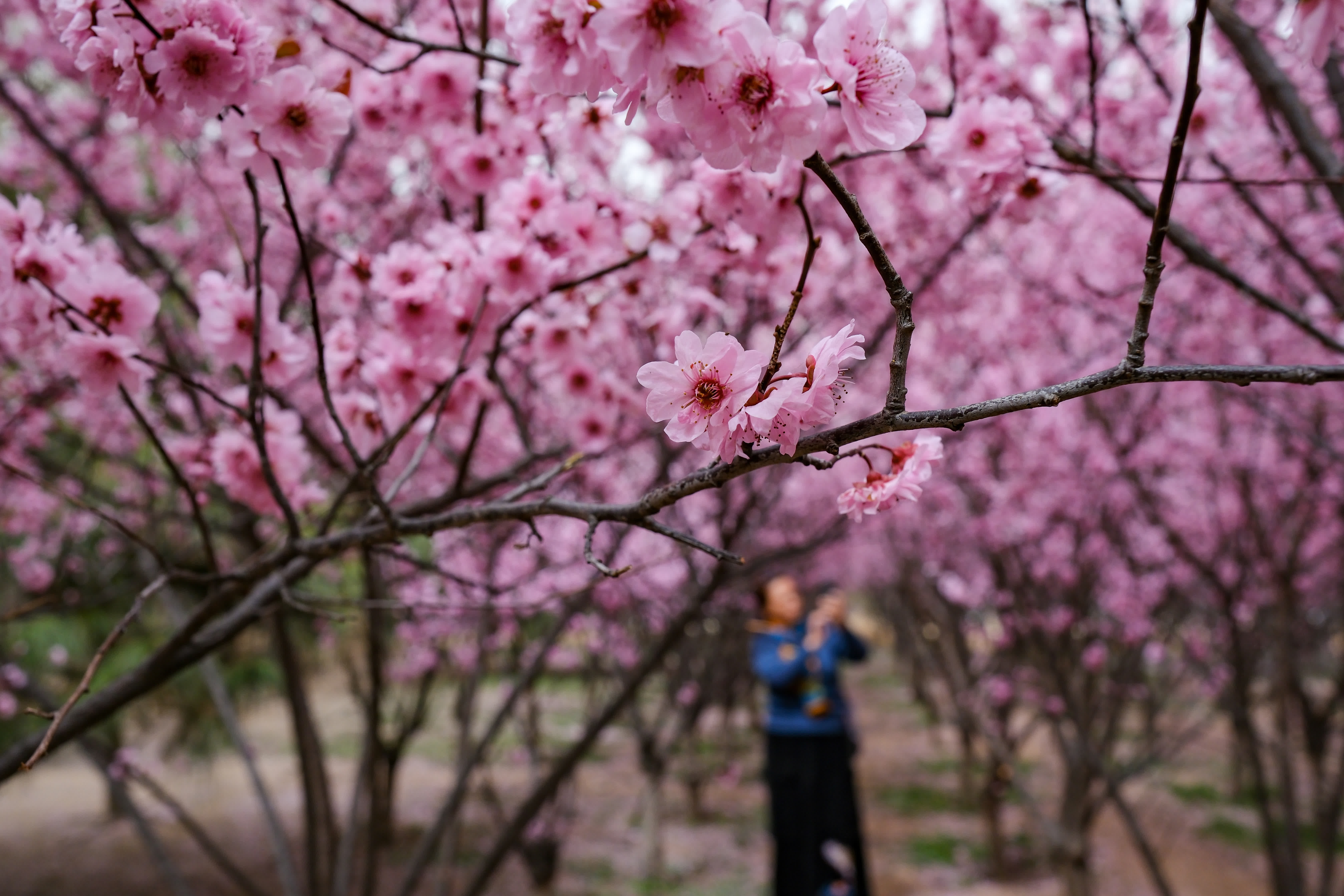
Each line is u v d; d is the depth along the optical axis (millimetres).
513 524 3680
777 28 2799
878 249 822
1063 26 3076
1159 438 4988
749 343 3002
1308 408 4344
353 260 2084
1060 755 7867
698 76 837
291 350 1706
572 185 2672
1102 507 5160
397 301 1772
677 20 792
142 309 1498
